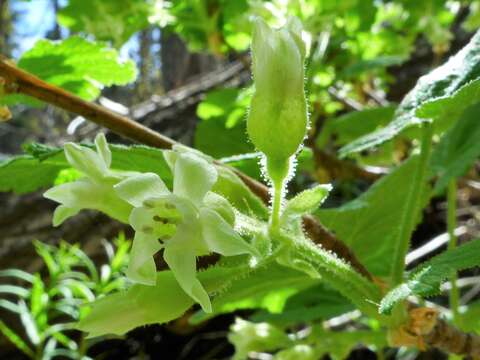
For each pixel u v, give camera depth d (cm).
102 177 5
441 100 6
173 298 5
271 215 5
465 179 15
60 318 17
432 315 6
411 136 10
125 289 5
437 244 13
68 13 13
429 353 15
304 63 5
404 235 6
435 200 19
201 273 5
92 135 19
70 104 7
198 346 20
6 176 7
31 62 9
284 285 8
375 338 9
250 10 12
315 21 12
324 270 6
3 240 17
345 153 7
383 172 13
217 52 14
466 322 9
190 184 5
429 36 16
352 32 14
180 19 13
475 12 16
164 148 7
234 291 8
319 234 6
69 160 5
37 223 17
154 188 5
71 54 9
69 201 5
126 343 19
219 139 13
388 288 6
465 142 9
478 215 17
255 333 10
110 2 13
